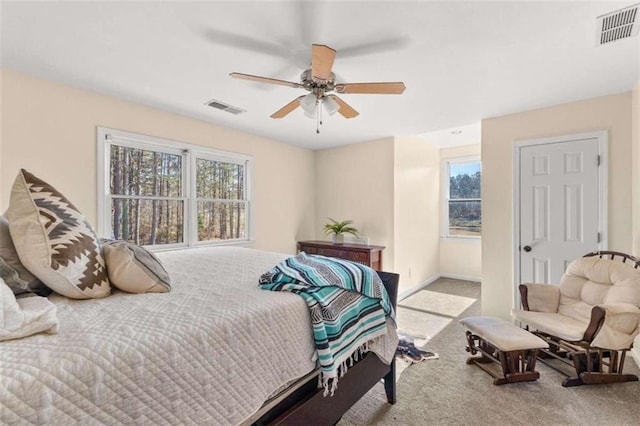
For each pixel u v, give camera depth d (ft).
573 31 5.73
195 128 11.11
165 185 10.48
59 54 6.58
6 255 3.72
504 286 10.62
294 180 15.28
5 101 7.23
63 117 8.07
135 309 3.78
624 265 7.30
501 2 4.95
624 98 8.69
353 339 5.06
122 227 9.41
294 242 15.24
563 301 8.08
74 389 2.46
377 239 14.21
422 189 16.33
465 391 6.68
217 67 7.17
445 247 18.31
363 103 9.45
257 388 3.79
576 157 9.37
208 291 4.76
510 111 10.18
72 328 3.10
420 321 11.07
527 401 6.29
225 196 12.41
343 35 5.85
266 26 5.58
